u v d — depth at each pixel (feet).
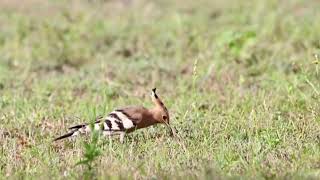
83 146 38.17
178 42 66.74
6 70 60.18
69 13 75.97
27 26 72.79
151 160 36.29
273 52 61.00
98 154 34.32
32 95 52.26
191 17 78.69
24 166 36.73
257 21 74.02
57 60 64.03
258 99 48.57
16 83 55.93
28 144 40.68
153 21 76.54
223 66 57.82
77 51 65.41
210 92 52.16
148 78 57.11
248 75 56.29
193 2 88.38
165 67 59.16
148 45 67.05
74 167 35.63
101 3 84.69
